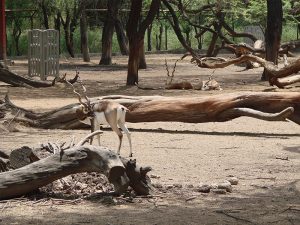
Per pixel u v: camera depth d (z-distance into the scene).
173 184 10.05
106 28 46.28
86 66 44.44
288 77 25.72
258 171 11.48
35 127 16.94
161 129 17.03
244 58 26.42
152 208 8.70
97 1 53.78
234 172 11.38
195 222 8.00
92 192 9.55
